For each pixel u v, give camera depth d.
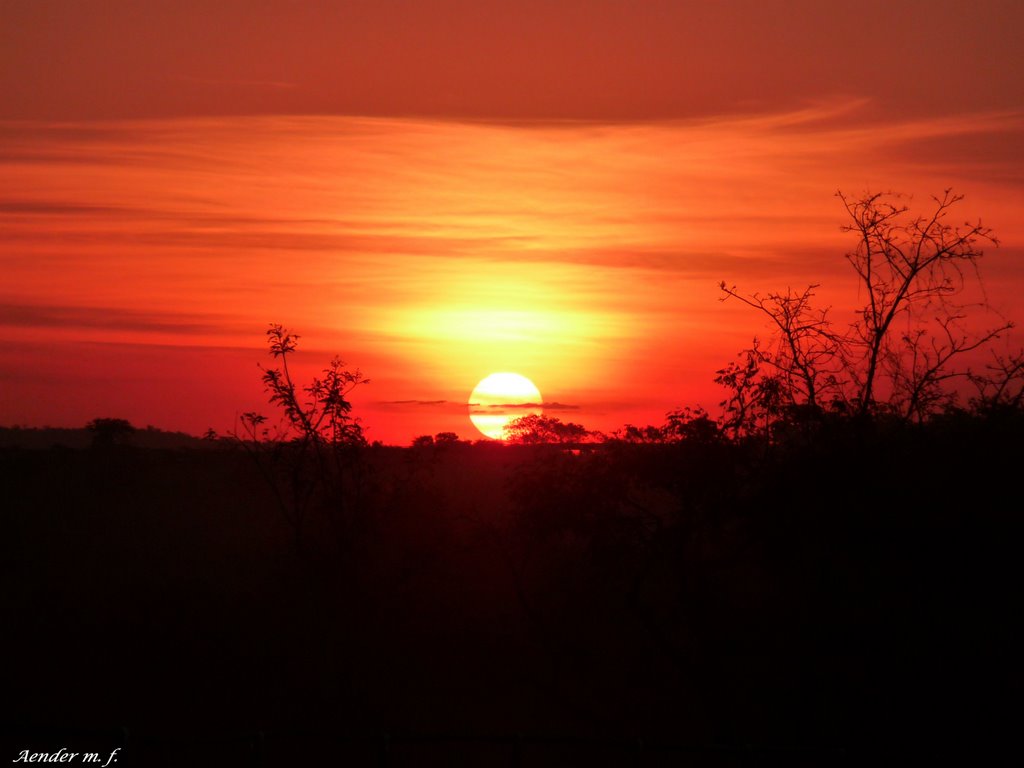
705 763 86.81
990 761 72.00
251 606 122.81
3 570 141.50
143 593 125.62
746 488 88.88
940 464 78.19
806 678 80.69
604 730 98.81
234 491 197.00
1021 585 74.19
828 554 81.12
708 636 87.38
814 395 85.56
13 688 101.25
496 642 113.38
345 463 107.50
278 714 100.38
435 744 97.88
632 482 93.25
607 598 102.19
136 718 97.75
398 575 115.62
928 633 77.00
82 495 198.62
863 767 72.25
